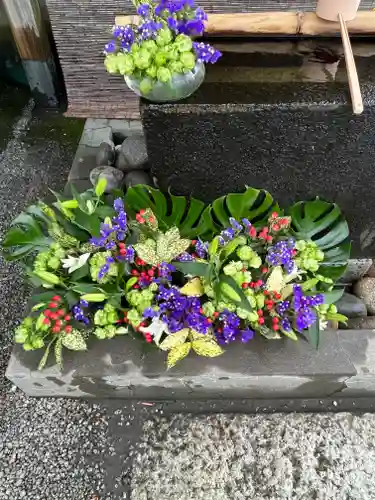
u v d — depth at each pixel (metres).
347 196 1.69
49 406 1.65
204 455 1.51
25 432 1.60
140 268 1.48
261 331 1.41
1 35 2.72
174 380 1.48
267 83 1.46
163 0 1.29
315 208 1.59
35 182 2.42
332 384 1.51
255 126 1.46
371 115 1.41
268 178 1.64
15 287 1.99
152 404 1.64
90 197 1.57
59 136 2.63
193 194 1.72
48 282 1.43
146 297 1.37
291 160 1.57
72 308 1.44
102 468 1.52
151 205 1.61
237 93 1.44
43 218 1.53
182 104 1.41
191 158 1.58
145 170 2.04
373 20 1.52
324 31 1.56
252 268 1.45
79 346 1.40
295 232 1.59
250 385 1.52
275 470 1.48
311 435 1.54
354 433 1.55
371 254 1.88
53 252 1.47
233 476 1.47
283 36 1.62
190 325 1.35
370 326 1.64
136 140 2.06
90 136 2.27
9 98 2.82
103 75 2.38
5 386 1.71
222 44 1.62
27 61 2.55
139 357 1.46
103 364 1.46
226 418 1.59
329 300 1.48
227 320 1.38
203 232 1.61
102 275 1.36
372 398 1.64
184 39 1.30
